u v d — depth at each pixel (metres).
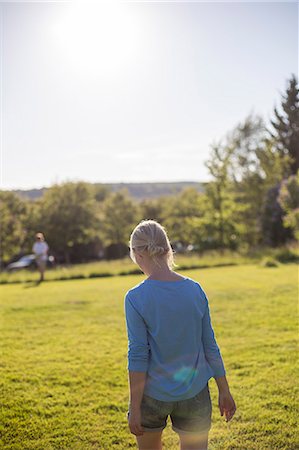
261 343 7.55
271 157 37.88
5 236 54.09
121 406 5.24
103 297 13.30
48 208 56.12
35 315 10.84
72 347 7.83
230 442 4.28
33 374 6.38
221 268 20.41
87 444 4.40
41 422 4.87
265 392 5.42
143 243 2.94
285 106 45.72
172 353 2.82
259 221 34.81
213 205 36.19
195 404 2.85
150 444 2.90
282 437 4.33
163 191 146.25
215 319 9.50
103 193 87.00
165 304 2.83
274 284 13.86
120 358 7.09
